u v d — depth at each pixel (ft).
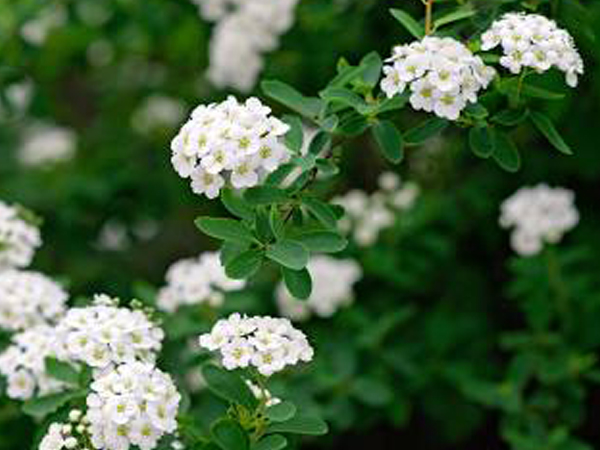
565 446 2.38
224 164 1.73
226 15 2.69
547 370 2.47
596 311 2.56
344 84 1.90
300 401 2.40
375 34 2.55
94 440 1.77
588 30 2.06
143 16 2.89
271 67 2.71
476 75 1.78
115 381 1.78
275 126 1.75
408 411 2.58
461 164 2.89
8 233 2.25
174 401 1.78
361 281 2.79
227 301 2.37
